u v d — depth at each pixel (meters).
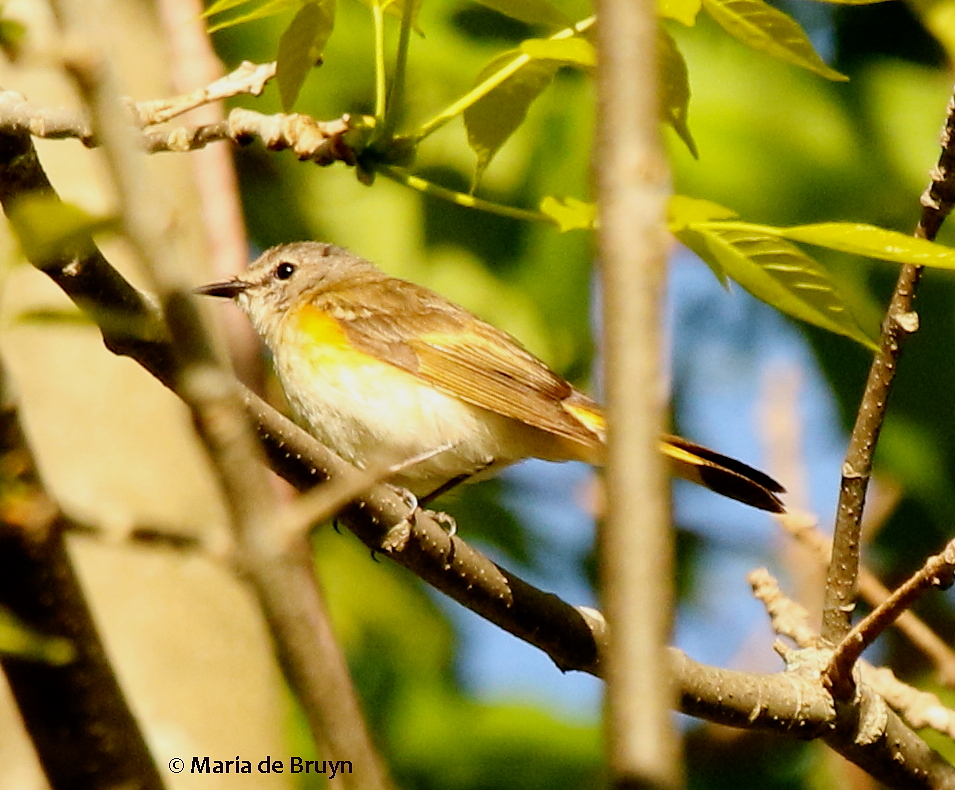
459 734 13.61
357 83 13.80
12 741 9.61
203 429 4.22
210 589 10.33
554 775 13.46
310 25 8.00
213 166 10.94
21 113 6.88
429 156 13.98
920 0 9.76
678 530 15.66
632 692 4.21
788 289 6.96
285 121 7.85
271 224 15.09
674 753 4.19
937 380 13.73
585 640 8.91
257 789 9.90
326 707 4.29
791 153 13.59
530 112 13.91
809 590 13.41
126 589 10.09
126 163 4.10
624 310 4.36
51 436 10.23
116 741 6.84
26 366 10.33
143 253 4.16
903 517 14.13
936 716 9.20
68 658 6.45
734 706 8.78
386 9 8.40
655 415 4.33
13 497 5.83
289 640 4.27
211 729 9.96
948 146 7.55
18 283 10.26
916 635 10.27
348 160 7.89
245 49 13.93
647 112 4.48
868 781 12.88
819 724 8.98
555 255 14.38
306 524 5.12
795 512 10.69
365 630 14.39
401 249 14.48
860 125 13.79
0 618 6.18
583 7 13.01
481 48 13.83
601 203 4.45
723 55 13.74
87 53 3.98
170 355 7.15
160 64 11.29
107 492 10.10
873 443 8.79
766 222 13.38
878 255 6.42
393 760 13.52
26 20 7.00
